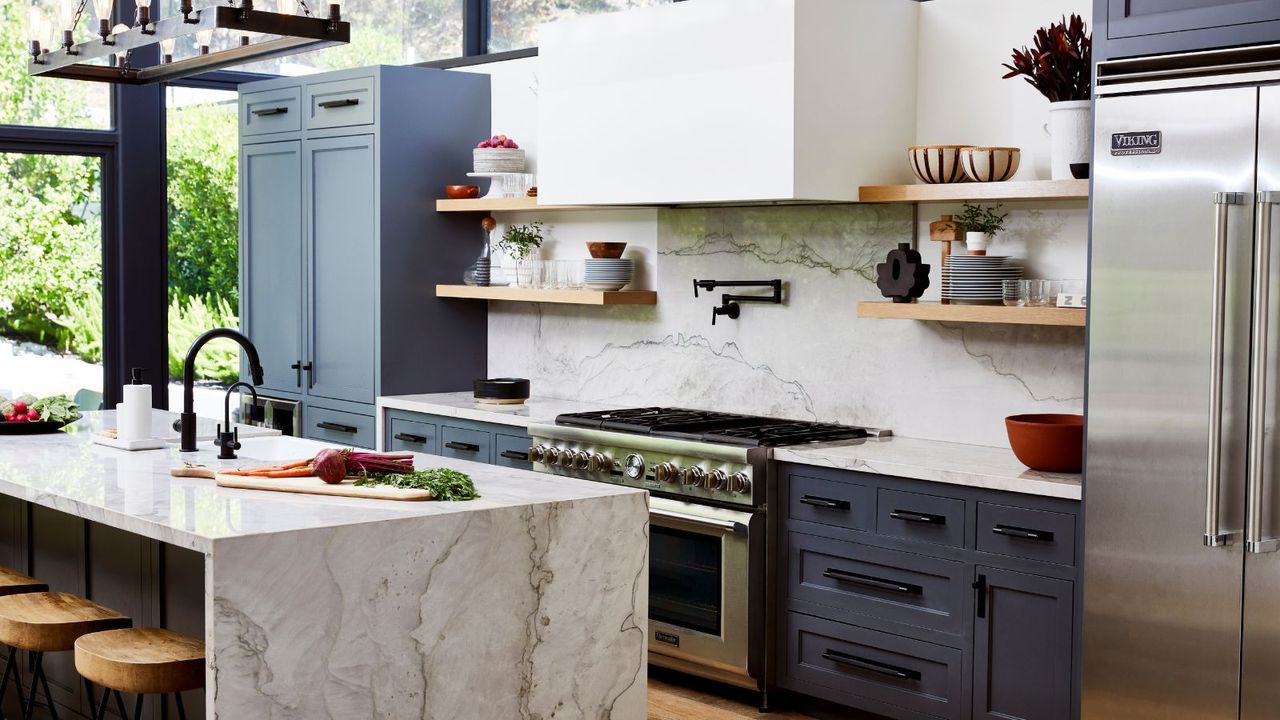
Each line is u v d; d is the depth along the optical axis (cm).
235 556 293
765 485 475
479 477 392
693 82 502
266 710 299
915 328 504
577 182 552
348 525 311
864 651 455
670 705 492
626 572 371
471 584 335
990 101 486
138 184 702
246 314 718
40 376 689
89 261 699
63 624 353
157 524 311
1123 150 367
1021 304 446
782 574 478
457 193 646
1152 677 369
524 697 348
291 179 683
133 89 696
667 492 500
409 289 649
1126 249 367
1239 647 349
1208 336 351
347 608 312
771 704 488
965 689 426
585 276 595
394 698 321
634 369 611
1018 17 475
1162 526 363
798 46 466
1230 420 346
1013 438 426
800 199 482
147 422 450
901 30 502
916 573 438
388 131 634
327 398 671
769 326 552
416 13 711
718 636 484
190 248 730
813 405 538
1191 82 353
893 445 486
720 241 570
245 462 414
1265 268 335
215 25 375
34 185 680
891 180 504
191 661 320
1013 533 408
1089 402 377
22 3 668
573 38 550
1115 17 372
